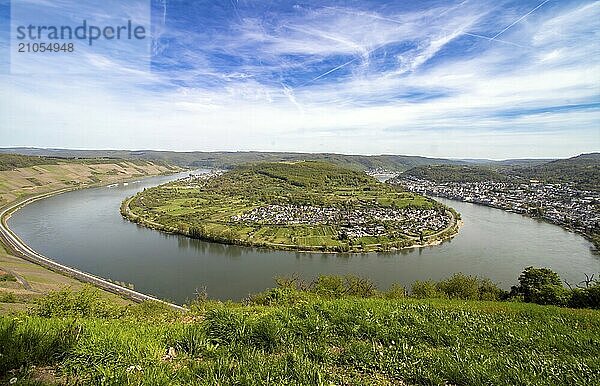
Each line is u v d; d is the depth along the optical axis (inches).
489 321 435.5
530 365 291.3
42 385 196.7
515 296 1422.2
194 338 275.9
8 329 239.1
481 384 251.1
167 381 213.2
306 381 229.0
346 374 257.8
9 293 1317.7
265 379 226.8
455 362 276.1
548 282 1417.3
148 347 251.8
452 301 650.8
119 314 521.0
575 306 1133.7
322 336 314.8
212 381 217.3
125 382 207.5
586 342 378.6
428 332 352.5
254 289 2178.9
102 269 2479.1
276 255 3038.9
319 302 416.8
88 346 232.5
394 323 365.1
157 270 2498.8
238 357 257.6
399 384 251.6
